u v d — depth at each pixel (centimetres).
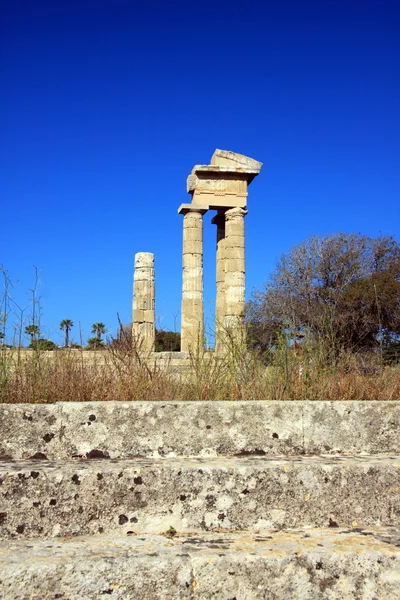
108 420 464
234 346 755
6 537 374
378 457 476
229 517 405
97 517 389
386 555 347
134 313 2470
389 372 805
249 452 484
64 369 661
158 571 326
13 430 449
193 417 479
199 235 2658
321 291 3083
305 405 500
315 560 342
